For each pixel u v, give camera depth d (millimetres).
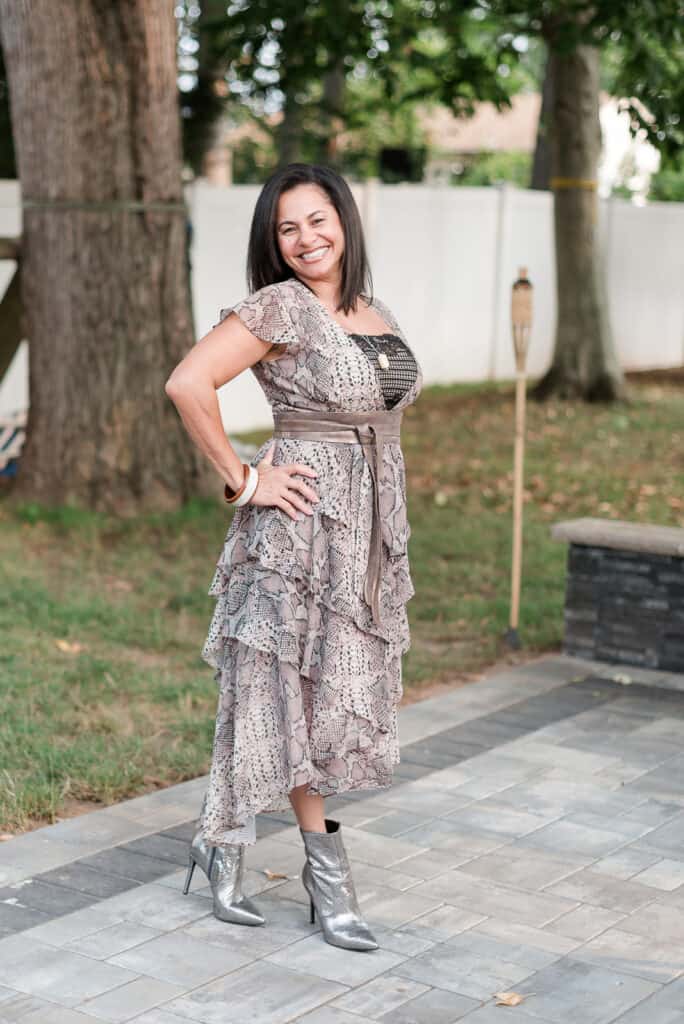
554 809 4582
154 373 9531
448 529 9352
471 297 17141
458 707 5727
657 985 3383
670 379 18500
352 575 3508
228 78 14758
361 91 24844
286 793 3574
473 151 35438
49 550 8594
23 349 11891
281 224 3568
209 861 3791
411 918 3756
